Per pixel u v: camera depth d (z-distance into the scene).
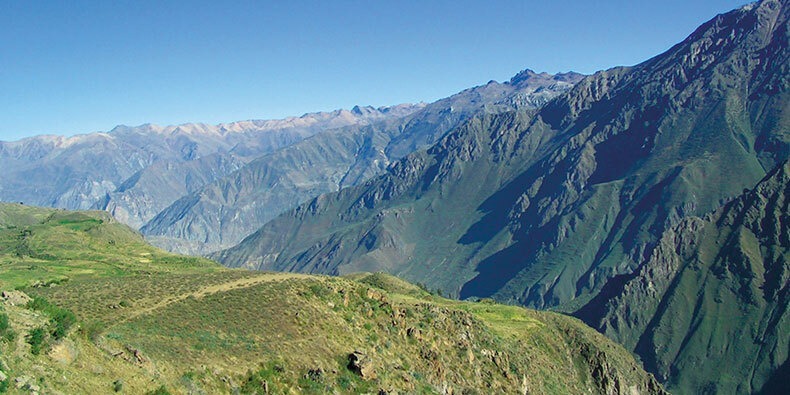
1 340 45.72
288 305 87.44
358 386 73.81
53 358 47.84
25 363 45.12
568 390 129.88
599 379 146.75
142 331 70.25
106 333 64.62
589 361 149.50
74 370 48.31
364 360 77.62
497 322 151.00
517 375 111.38
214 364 65.12
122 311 79.06
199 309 81.50
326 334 83.00
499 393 101.19
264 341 75.62
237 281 101.12
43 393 42.72
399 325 97.50
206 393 58.16
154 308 80.81
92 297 86.44
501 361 111.12
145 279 106.50
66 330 52.31
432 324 106.81
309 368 72.62
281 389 66.44
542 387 119.31
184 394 55.47
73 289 93.56
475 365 103.44
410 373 85.81
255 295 89.00
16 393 40.75
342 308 93.50
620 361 161.88
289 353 74.25
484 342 115.25
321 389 69.62
